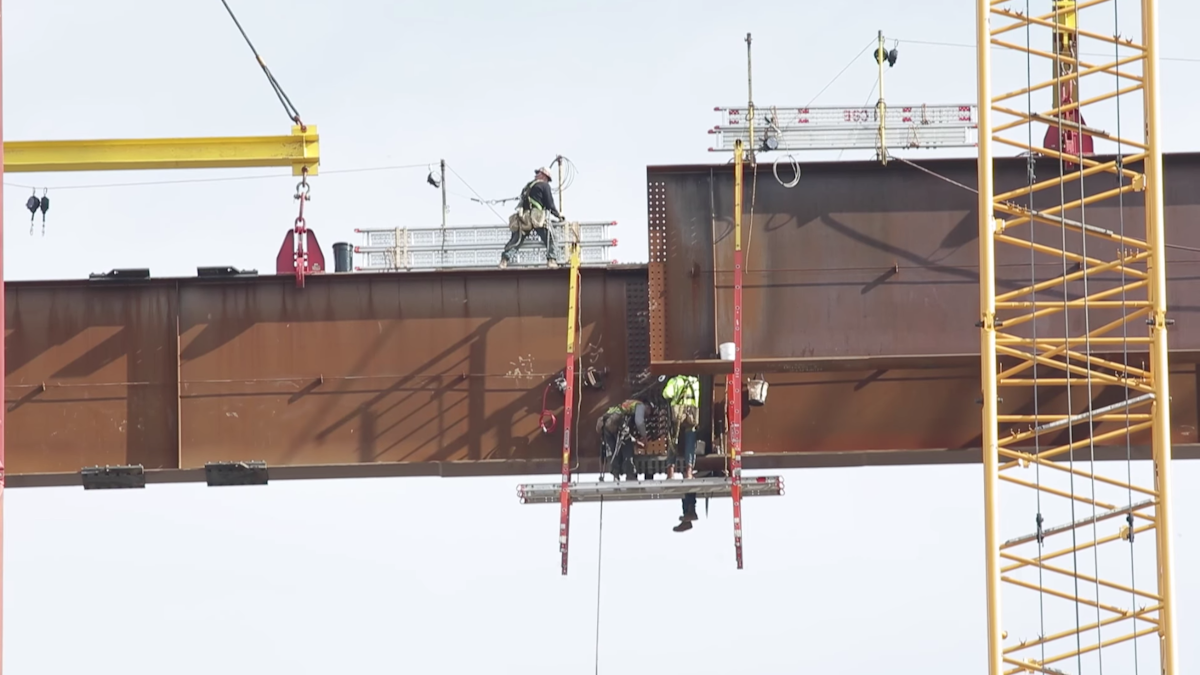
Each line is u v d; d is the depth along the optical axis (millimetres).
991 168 70188
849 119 72000
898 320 70750
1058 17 71438
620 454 72750
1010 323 69438
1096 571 68688
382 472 74375
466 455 74000
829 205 71375
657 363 69375
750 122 71625
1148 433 72188
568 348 71438
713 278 70750
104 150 82688
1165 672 67938
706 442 73188
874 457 72625
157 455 74312
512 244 80375
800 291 70875
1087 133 71000
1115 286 71625
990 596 68500
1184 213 71562
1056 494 68875
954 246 71188
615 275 74375
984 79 70938
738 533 67625
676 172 71500
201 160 82500
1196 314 70938
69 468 74250
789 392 72688
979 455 72688
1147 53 70750
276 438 74312
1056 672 68500
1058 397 72562
